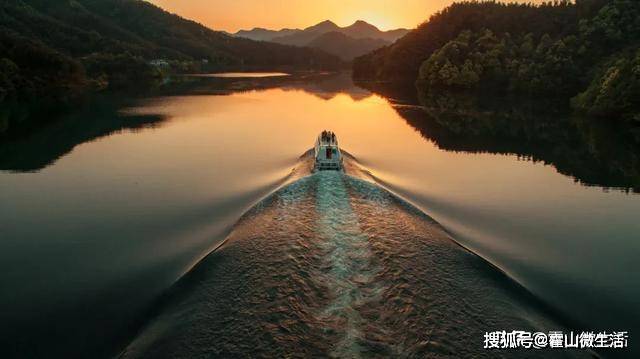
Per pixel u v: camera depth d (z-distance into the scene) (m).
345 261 19.72
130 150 51.12
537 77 121.38
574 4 166.38
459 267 19.86
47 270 21.80
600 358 14.70
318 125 69.56
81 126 68.75
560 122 77.12
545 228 27.52
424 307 16.50
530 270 21.56
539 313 17.23
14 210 30.80
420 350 14.23
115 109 88.50
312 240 21.77
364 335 14.88
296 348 14.29
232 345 14.56
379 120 76.81
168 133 62.41
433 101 112.81
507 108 98.69
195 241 24.84
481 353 14.27
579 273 21.39
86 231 26.86
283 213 25.36
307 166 37.28
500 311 16.72
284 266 19.27
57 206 31.59
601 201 33.44
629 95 74.50
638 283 20.45
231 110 87.50
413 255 20.50
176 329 15.78
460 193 34.62
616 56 102.81
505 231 26.81
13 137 59.47
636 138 61.66
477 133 65.69
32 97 104.50
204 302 17.22
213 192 34.19
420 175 40.06
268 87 150.62
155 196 33.56
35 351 15.73
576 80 114.50
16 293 19.59
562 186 37.53
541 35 159.00
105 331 16.80
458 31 192.38
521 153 51.66
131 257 23.08
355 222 23.95
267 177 37.81
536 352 14.54
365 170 38.44
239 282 18.28
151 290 19.64
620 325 16.95
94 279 20.80
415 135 62.41
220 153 48.84
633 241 25.59
